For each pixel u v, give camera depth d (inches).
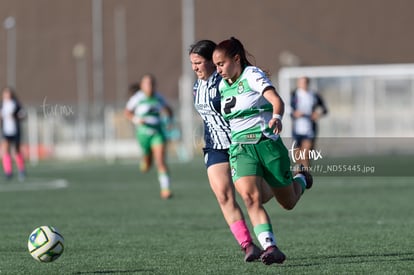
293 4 7332.7
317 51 6973.4
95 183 3125.0
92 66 6988.2
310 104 2965.1
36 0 7450.8
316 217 1854.1
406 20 7298.2
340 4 7372.1
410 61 6953.7
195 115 5221.5
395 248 1325.0
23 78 6973.4
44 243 1135.0
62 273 1134.4
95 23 7066.9
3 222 1831.9
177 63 6958.7
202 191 2662.4
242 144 1086.4
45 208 2166.6
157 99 2379.4
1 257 1298.0
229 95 1082.1
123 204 2252.7
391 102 4862.2
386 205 2114.9
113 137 5344.5
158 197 2468.0
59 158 5418.3
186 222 1784.0
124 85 6820.9
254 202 1080.2
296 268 1137.4
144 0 7416.3
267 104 1085.1
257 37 7027.6
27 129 5329.7
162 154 2384.4
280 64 6786.4
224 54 1059.9
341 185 2871.6
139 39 7155.5
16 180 3373.5
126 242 1462.8
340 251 1304.1
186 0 5447.8
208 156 1172.5
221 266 1167.0
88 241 1482.5
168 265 1187.9
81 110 5497.1
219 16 7180.1
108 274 1122.0
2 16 7342.5
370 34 7185.0
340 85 4884.4
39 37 7229.3
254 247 1111.0
